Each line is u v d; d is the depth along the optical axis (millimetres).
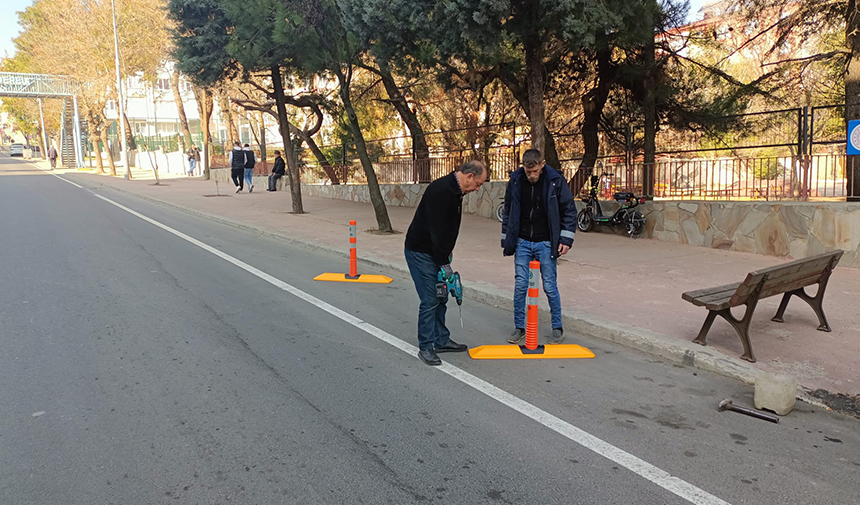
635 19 10422
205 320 6145
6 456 3404
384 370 4812
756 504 2986
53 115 59438
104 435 3658
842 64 11664
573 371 4844
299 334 5727
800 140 10273
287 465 3328
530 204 5469
